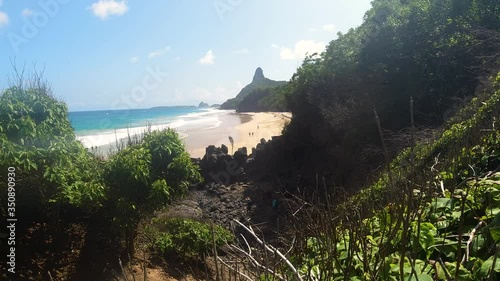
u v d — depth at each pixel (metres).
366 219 2.88
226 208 17.06
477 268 1.95
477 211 2.61
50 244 6.82
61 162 6.68
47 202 6.47
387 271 2.04
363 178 11.74
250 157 24.92
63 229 7.06
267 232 6.89
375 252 2.36
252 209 16.56
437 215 2.60
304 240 2.63
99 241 7.53
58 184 6.52
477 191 2.79
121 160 7.24
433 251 2.32
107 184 7.21
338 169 17.91
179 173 7.98
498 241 2.01
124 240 7.93
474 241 2.24
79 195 6.51
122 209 7.00
